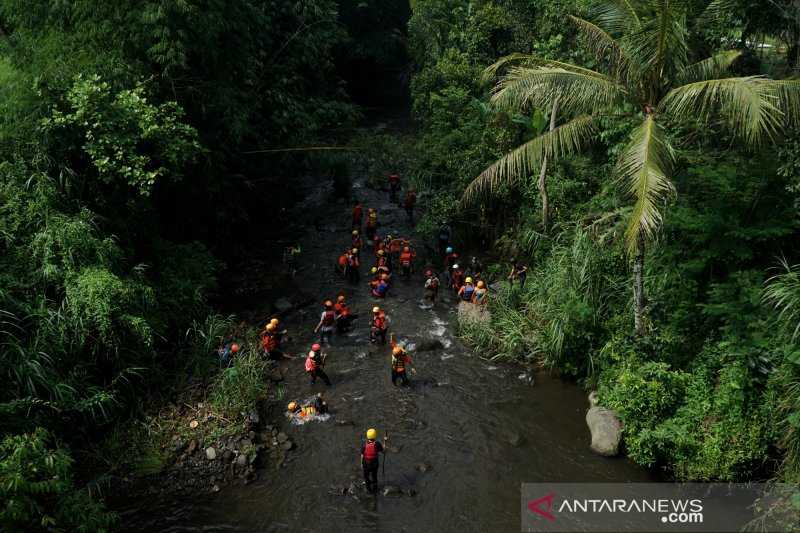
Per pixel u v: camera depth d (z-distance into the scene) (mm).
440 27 31016
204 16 15656
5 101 13602
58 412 10758
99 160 13008
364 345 15695
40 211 12234
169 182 16703
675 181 14039
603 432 11914
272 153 23078
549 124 19422
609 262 14531
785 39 13648
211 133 18469
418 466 11523
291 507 10547
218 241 20453
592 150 19000
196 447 11609
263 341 14664
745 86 9227
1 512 8359
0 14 15922
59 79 13664
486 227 21359
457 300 18250
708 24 13789
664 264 13352
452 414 13078
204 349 14172
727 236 11945
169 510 10383
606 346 13102
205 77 18062
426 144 27484
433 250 21609
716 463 10367
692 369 11859
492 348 15367
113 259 12836
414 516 10375
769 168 11992
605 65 12102
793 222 11344
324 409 13000
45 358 10812
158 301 14469
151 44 15469
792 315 10062
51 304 11852
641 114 12375
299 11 22656
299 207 26234
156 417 12203
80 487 10547
